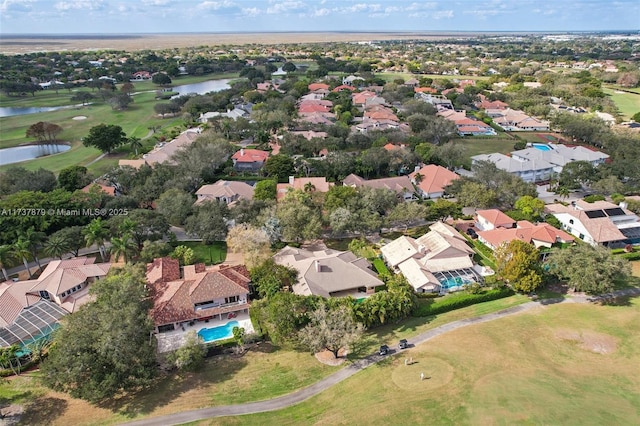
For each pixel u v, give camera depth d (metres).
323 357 61.97
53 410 53.47
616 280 79.50
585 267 71.44
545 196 120.25
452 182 115.88
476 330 66.31
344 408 52.44
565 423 48.72
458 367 58.25
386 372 57.97
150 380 54.88
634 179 117.69
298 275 76.56
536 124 191.62
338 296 76.00
